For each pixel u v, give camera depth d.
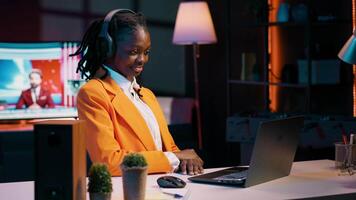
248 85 6.14
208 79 6.43
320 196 2.04
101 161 2.37
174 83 6.59
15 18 6.30
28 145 4.26
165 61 6.57
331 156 4.56
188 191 2.07
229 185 2.20
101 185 1.85
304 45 5.45
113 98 2.50
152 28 6.56
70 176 1.81
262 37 5.95
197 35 5.77
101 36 2.55
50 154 1.81
